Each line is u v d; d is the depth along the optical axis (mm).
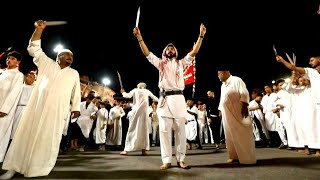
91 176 3244
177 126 3932
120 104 9977
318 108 5121
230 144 4414
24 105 4816
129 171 3605
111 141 8555
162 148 3900
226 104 4363
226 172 3398
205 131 10211
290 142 6328
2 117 3963
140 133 5980
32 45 3496
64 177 3178
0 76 3990
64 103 3504
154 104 11039
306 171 3357
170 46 4164
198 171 3521
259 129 8156
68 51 3732
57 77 3549
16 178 3123
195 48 4047
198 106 9852
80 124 7949
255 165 3982
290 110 6441
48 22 3492
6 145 4148
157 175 3273
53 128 3359
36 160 3211
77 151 7461
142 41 4082
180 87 4016
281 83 7031
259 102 8398
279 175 3113
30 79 5004
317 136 5219
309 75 5098
